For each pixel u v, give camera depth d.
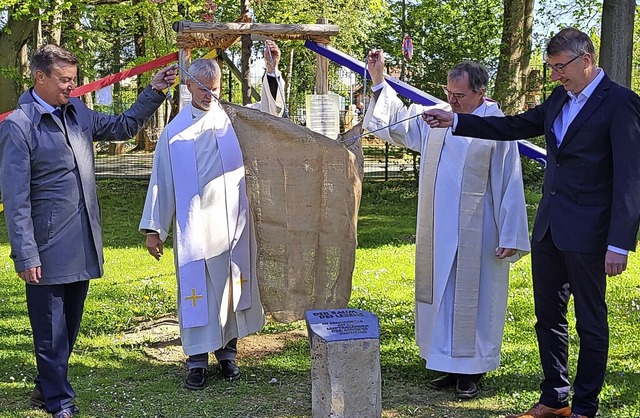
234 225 4.77
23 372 4.91
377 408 3.98
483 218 4.39
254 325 4.94
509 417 4.06
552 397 4.01
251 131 4.68
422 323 4.58
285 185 4.70
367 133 4.73
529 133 4.02
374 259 8.94
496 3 15.73
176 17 13.16
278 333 5.80
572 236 3.67
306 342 5.56
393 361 5.07
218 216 4.71
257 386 4.67
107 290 7.32
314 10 12.06
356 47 15.77
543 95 15.03
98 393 4.51
